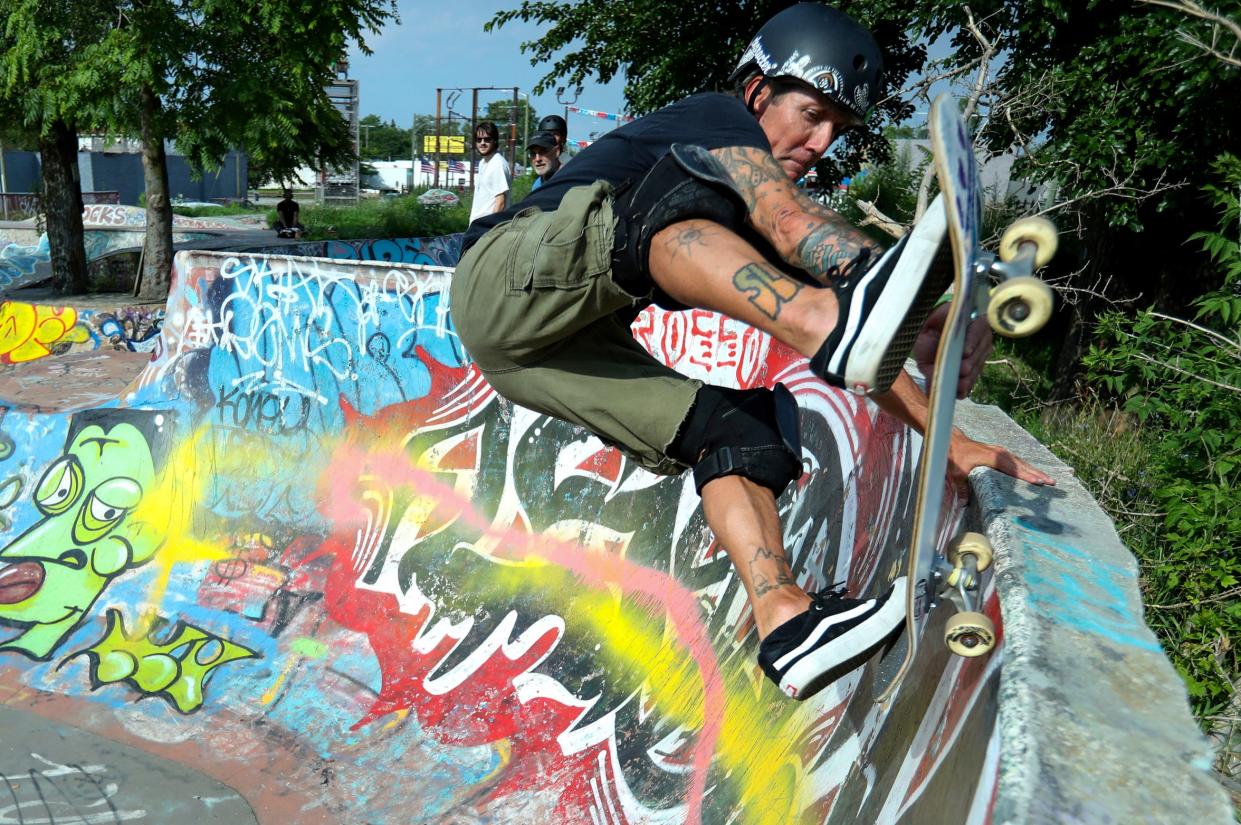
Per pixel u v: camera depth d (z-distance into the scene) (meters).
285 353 5.64
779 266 1.83
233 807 4.24
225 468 5.69
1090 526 1.63
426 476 5.24
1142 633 1.20
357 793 4.27
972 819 1.05
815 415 3.72
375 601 5.11
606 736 4.00
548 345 1.90
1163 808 0.86
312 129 13.60
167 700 4.94
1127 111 7.28
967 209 1.13
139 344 10.70
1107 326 5.02
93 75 11.43
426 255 14.71
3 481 5.95
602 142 1.84
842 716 2.59
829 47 1.78
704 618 3.93
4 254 18.89
